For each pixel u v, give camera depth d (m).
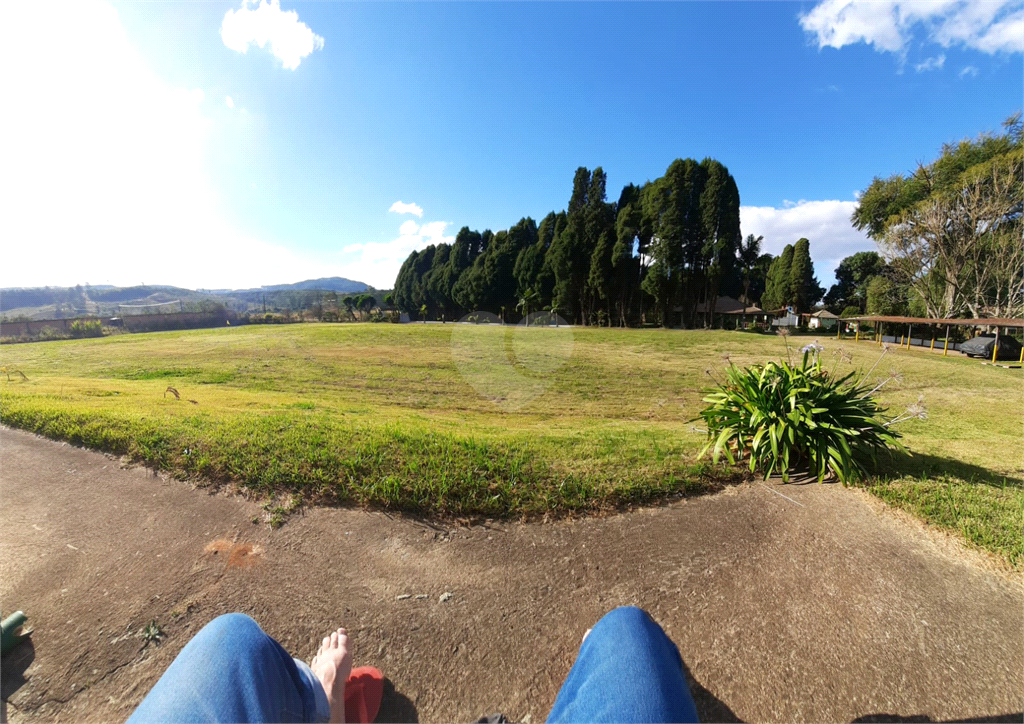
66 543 2.29
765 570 2.05
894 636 1.64
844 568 2.06
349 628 1.73
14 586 1.98
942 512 2.57
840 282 51.25
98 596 1.91
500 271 47.06
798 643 1.62
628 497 2.73
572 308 41.62
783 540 2.31
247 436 3.52
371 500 2.62
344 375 11.47
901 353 18.95
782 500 2.80
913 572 2.02
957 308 25.91
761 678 1.48
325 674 1.38
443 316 54.97
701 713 1.36
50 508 2.63
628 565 2.11
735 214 34.19
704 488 2.96
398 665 1.57
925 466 3.65
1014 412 8.11
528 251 44.12
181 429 3.69
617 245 36.53
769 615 1.76
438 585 1.98
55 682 1.50
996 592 1.87
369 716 1.38
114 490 2.83
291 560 2.14
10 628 1.64
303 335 22.88
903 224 26.53
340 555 2.18
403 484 2.74
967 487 3.04
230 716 0.94
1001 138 23.84
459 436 4.01
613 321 39.28
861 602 1.82
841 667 1.51
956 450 4.61
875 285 32.78
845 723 1.31
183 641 1.67
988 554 2.15
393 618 1.78
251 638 1.13
